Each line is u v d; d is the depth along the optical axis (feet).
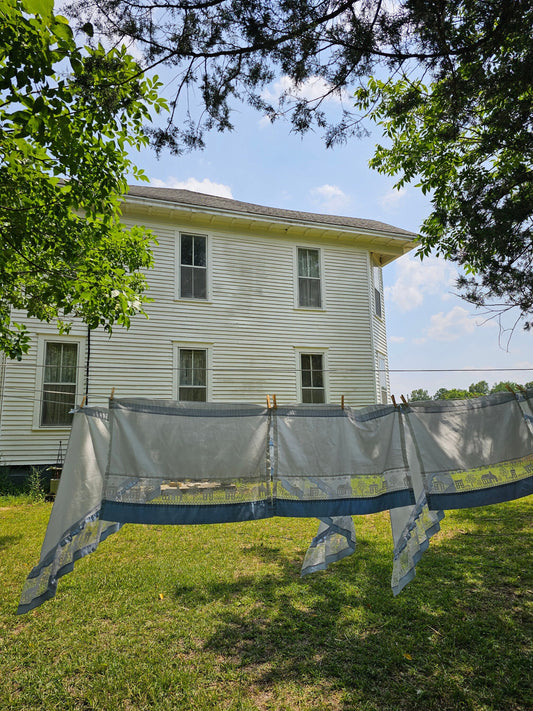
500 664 10.36
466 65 12.51
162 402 11.19
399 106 14.66
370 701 9.16
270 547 20.38
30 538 21.91
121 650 11.31
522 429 12.79
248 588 15.21
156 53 11.74
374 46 11.55
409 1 10.61
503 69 12.69
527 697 9.13
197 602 14.12
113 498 10.41
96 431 10.85
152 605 13.93
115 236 19.48
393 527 11.43
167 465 10.85
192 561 18.33
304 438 11.69
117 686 9.78
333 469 11.61
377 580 15.69
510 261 17.85
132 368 35.81
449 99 13.93
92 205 15.28
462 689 9.46
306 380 41.37
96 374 34.76
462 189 20.93
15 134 12.08
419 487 11.91
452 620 12.49
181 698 9.37
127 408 10.92
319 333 42.45
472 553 18.51
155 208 37.35
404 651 11.01
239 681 9.96
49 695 9.50
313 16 11.17
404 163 25.61
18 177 13.43
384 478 11.75
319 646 11.38
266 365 40.09
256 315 40.50
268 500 11.18
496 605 13.48
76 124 12.96
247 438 11.38
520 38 12.12
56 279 16.31
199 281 39.42
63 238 15.35
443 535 21.56
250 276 40.93
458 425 12.60
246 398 38.93
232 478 11.10
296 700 9.27
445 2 10.62
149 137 13.37
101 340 35.35
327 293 43.39
